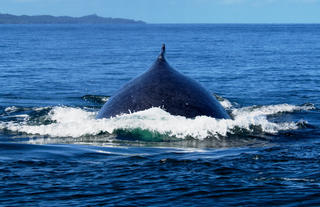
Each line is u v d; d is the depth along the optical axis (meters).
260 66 89.69
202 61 101.94
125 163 21.02
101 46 169.88
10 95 50.69
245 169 19.88
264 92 54.12
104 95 52.38
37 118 35.50
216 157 22.20
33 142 26.28
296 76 71.44
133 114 28.44
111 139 26.75
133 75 74.00
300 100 47.97
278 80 66.25
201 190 17.09
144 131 27.53
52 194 16.70
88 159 21.81
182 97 29.34
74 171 19.61
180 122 27.77
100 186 17.59
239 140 27.03
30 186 17.55
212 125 28.19
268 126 30.81
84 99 48.22
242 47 164.38
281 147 24.80
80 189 17.25
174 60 104.62
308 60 104.19
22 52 129.12
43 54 122.25
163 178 18.58
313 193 16.52
